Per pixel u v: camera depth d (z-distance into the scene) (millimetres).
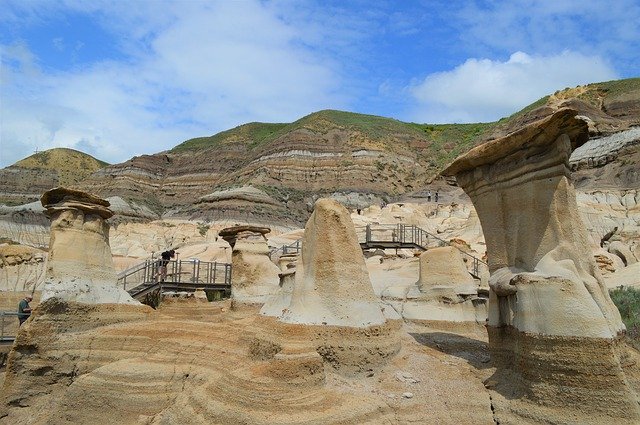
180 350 12883
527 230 10016
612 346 8273
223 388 8922
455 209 50219
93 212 16359
